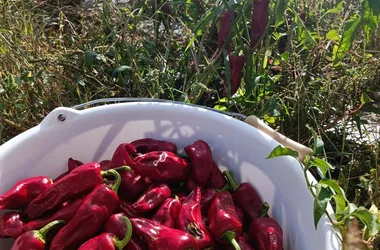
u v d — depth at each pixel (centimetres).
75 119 42
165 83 55
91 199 36
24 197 38
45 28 72
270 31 60
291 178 37
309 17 61
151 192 39
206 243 36
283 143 41
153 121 44
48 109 55
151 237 34
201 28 50
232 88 51
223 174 43
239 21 52
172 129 44
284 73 56
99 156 45
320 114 52
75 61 58
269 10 50
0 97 53
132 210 38
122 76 58
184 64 59
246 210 41
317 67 56
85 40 62
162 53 64
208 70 52
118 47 60
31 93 54
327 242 31
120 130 44
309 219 35
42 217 38
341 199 31
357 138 52
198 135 44
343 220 32
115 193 37
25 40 61
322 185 31
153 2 62
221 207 38
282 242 37
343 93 54
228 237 36
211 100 59
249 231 39
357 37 60
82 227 35
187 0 55
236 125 42
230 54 49
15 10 70
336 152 50
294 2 55
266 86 54
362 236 37
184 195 42
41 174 42
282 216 39
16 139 40
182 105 43
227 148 43
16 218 37
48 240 37
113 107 43
